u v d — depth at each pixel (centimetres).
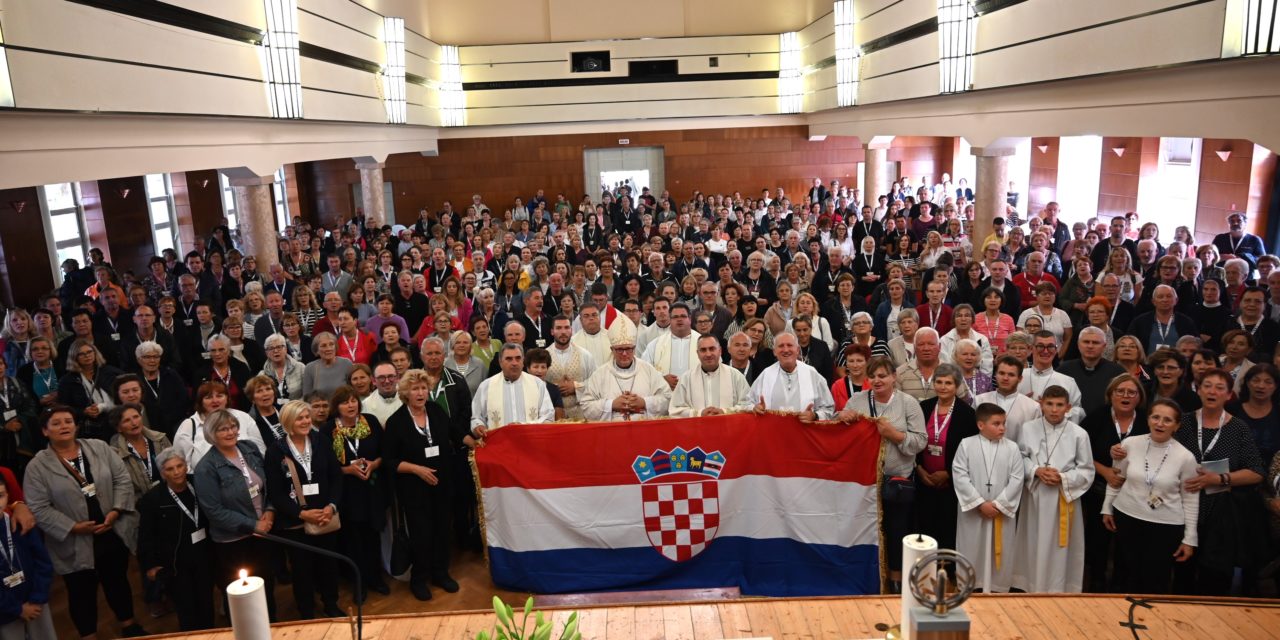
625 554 529
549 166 2303
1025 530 496
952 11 1214
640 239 1689
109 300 853
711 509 523
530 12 2230
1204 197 1291
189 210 1716
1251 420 506
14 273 1237
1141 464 471
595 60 2241
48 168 671
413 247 1216
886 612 436
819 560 513
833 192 2091
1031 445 496
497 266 1184
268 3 1162
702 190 2316
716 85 2247
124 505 514
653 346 694
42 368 699
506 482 530
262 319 833
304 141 1310
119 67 790
